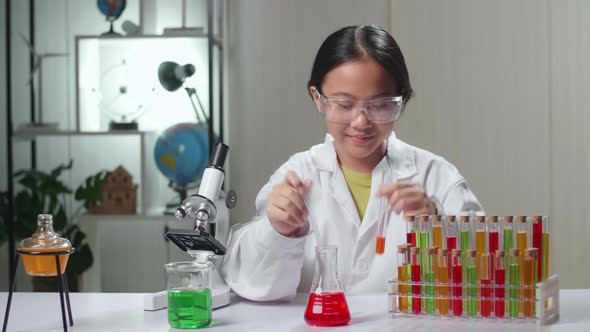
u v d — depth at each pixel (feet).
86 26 13.47
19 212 12.86
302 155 7.42
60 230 12.76
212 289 5.90
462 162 12.84
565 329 4.83
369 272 6.89
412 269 5.14
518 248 5.04
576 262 12.84
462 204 6.98
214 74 12.89
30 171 12.91
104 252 13.61
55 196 12.90
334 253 5.04
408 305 5.21
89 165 13.61
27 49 13.47
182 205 5.25
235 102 13.33
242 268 6.02
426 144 12.86
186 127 12.90
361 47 6.07
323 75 6.22
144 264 13.60
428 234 5.15
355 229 7.00
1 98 13.58
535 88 12.75
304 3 13.12
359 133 6.12
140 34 12.70
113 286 13.61
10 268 12.64
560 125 12.75
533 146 12.78
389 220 6.91
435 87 12.82
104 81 13.12
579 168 12.77
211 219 5.34
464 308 5.09
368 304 5.76
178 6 13.39
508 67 12.75
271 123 13.28
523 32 12.73
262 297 5.86
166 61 13.00
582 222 12.80
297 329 4.96
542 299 4.91
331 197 7.06
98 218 12.83
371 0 12.92
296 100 13.20
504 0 12.70
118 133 12.80
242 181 13.37
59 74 13.47
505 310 5.01
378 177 7.01
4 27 13.60
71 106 13.50
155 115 13.14
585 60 12.68
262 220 5.91
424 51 12.81
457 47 12.77
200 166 12.89
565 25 12.69
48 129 12.84
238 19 13.28
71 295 6.35
